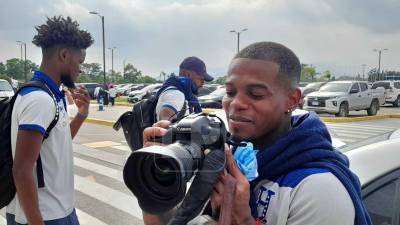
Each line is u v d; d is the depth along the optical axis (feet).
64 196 7.09
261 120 3.77
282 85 3.76
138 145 9.14
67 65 7.24
